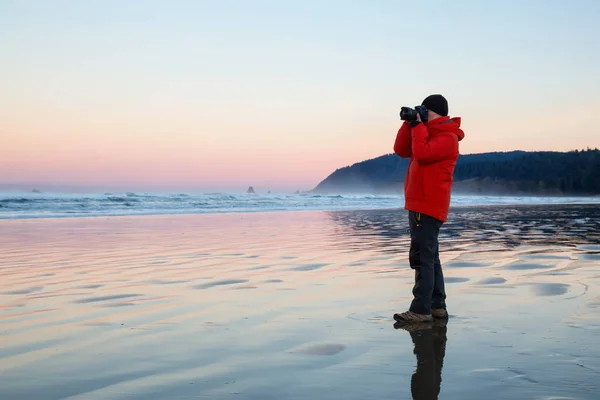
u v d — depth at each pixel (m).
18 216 15.84
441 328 2.97
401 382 2.08
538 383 2.03
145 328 2.99
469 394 1.93
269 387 2.03
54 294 4.07
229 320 3.18
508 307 3.47
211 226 12.05
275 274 5.03
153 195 26.17
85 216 16.34
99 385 2.06
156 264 5.78
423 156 3.38
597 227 11.02
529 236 8.83
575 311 3.32
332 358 2.41
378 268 5.41
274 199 31.08
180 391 1.99
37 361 2.38
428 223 3.34
